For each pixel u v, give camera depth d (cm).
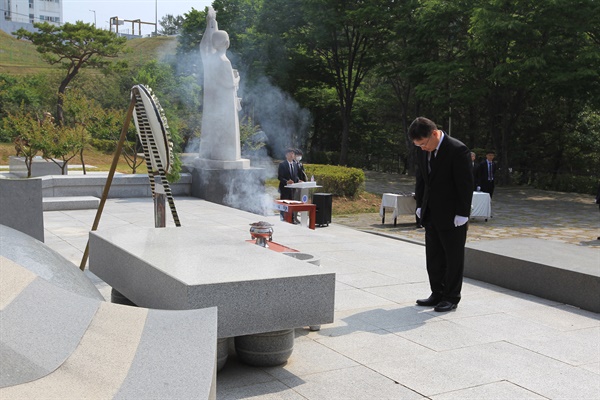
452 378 413
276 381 402
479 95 2683
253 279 388
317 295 407
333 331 510
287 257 463
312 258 573
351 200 2006
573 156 3186
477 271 743
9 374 242
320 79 3872
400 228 1521
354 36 3459
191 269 414
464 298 644
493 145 3094
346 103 3600
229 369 422
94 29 4078
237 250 488
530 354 467
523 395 389
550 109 3114
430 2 2805
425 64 2808
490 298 648
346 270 755
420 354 459
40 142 1767
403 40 3216
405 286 678
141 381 257
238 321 386
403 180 3198
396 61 3419
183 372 267
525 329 534
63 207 1352
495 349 476
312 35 3378
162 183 639
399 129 3966
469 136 3494
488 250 736
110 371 263
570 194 2556
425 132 564
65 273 375
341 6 3291
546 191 2664
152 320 319
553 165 3253
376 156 4197
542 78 2423
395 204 1548
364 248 938
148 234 557
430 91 2750
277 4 3444
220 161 1644
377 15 3056
